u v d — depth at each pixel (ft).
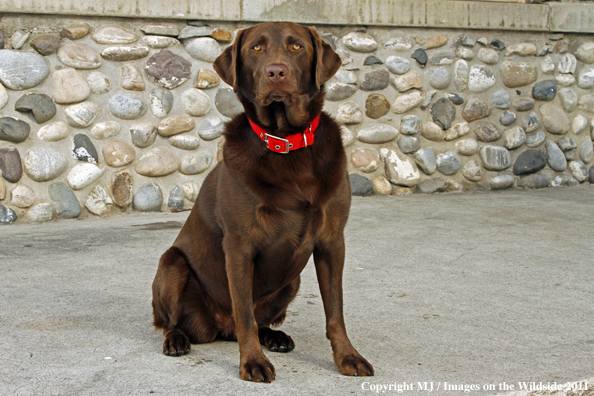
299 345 9.31
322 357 8.75
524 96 26.18
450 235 16.84
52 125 19.76
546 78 26.53
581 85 27.04
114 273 13.19
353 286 12.25
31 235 17.04
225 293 9.32
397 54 24.40
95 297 11.51
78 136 20.10
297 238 8.44
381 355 8.66
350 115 23.53
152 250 15.28
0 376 7.72
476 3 25.03
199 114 21.77
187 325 9.52
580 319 10.21
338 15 23.39
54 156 19.62
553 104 26.61
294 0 22.77
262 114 8.48
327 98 23.31
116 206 20.58
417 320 10.21
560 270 13.33
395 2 23.94
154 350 8.90
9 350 8.69
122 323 10.12
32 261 14.10
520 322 10.08
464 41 25.17
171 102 21.42
